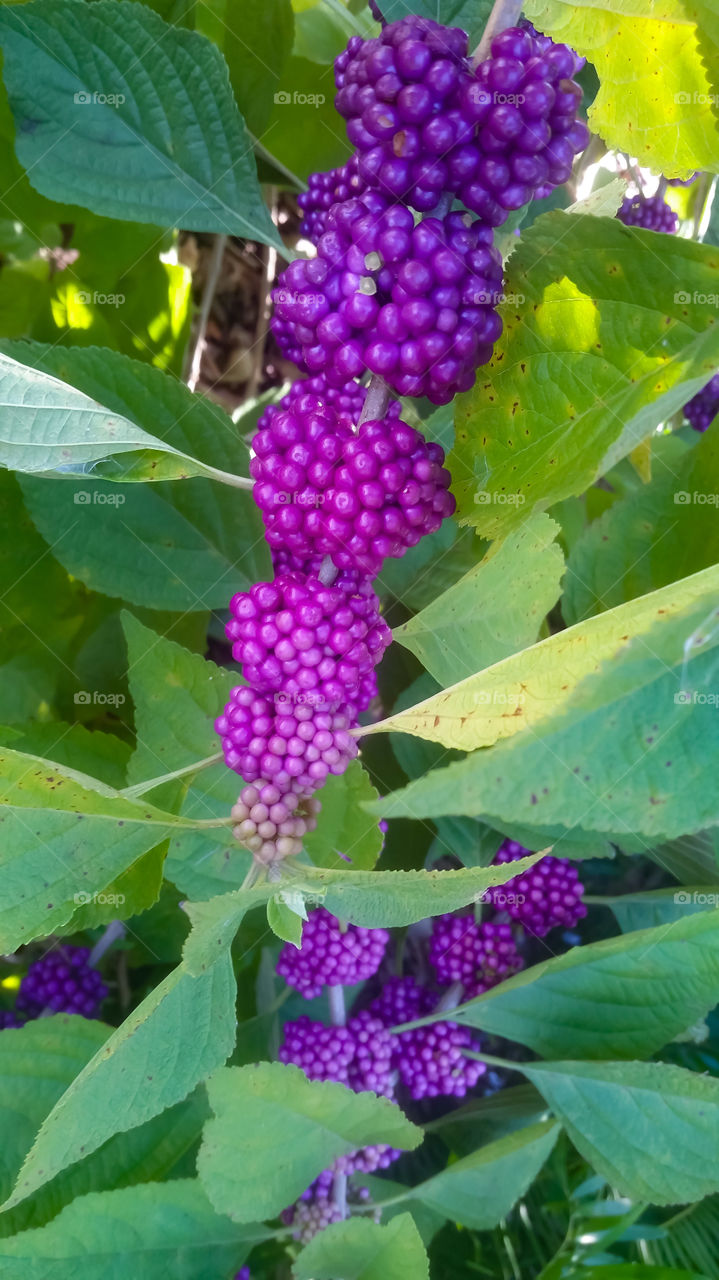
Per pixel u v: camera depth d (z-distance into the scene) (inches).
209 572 10.6
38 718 12.5
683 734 4.3
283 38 10.5
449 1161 13.3
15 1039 9.5
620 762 4.2
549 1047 11.1
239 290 18.9
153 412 9.5
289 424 6.8
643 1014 10.5
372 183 6.3
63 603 12.3
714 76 6.3
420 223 6.1
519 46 5.8
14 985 13.8
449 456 6.9
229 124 8.9
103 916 8.1
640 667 4.3
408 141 5.9
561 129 6.1
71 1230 8.6
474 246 6.2
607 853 10.9
